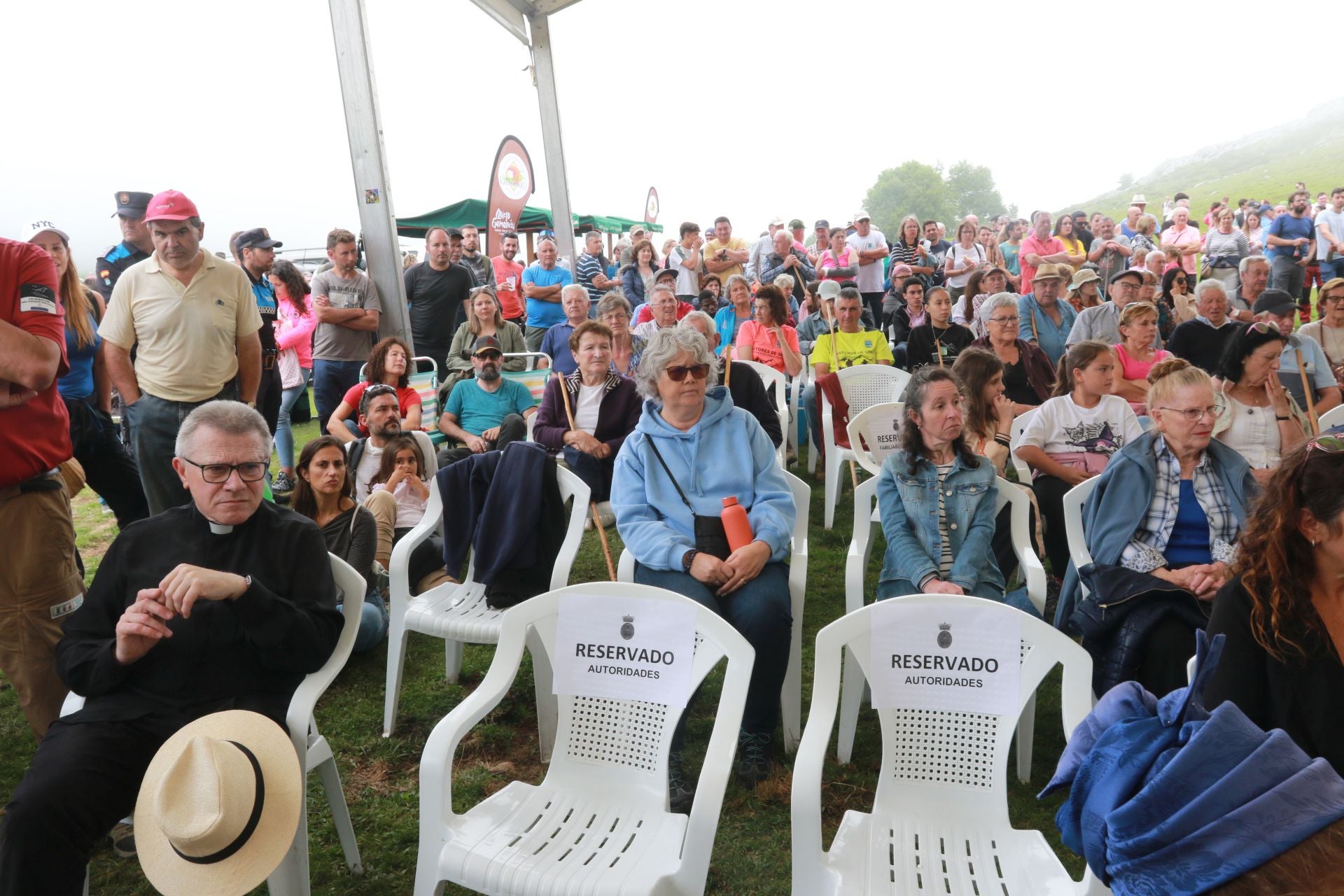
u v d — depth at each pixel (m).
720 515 3.05
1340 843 1.18
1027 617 2.02
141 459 4.12
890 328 11.11
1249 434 3.97
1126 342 5.46
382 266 7.36
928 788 2.05
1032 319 6.82
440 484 3.43
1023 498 3.21
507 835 1.98
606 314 5.38
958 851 1.91
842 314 6.42
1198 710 1.37
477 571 3.28
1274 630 1.73
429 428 6.15
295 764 1.98
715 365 3.26
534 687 3.58
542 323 9.27
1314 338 5.64
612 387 4.64
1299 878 1.15
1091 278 7.89
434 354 8.06
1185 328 5.75
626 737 2.19
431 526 3.42
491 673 2.17
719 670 3.63
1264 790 1.24
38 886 1.96
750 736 2.85
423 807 1.99
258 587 2.15
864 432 4.60
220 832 1.78
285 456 6.64
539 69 12.53
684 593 2.88
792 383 6.59
